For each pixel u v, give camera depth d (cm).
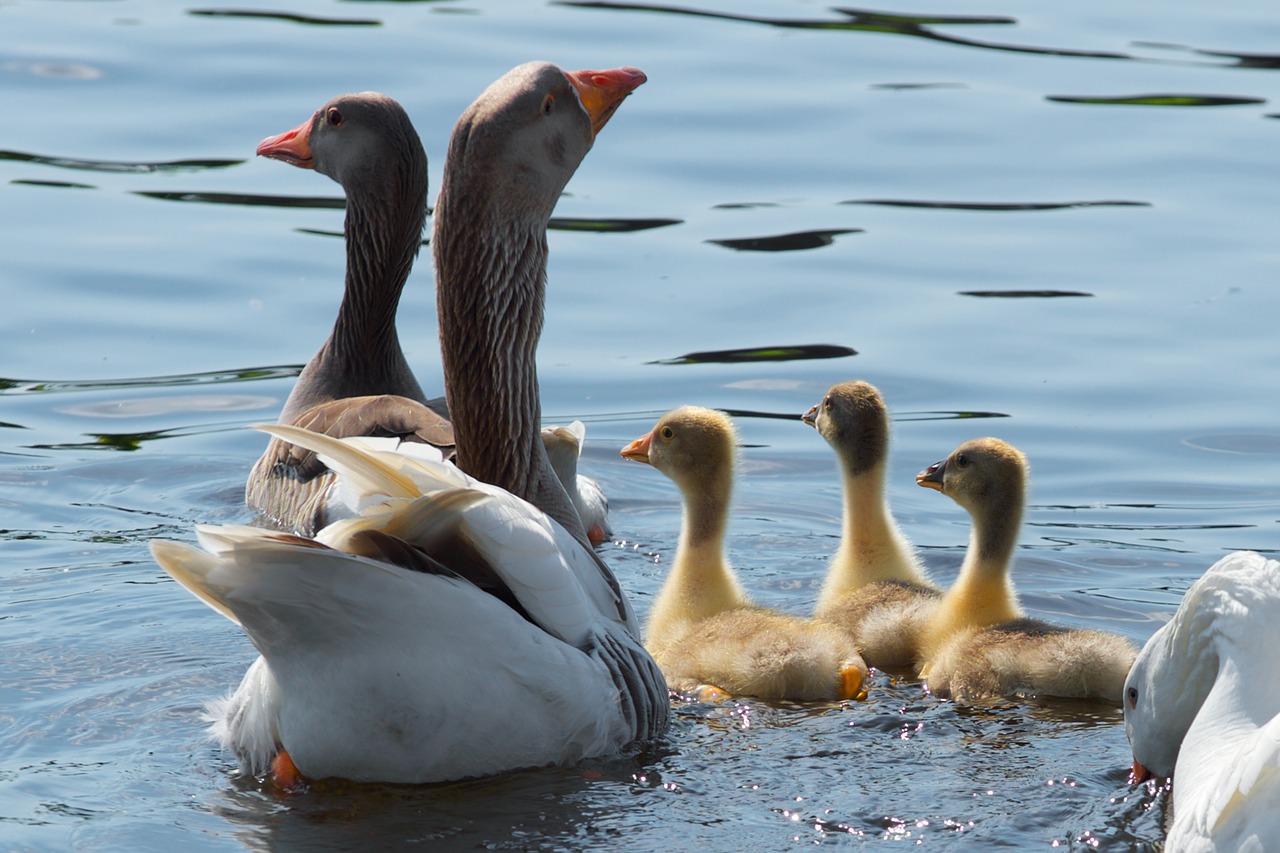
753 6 2875
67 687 1027
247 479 1454
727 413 1591
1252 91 2481
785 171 2191
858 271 1897
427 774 848
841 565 1281
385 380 1573
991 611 1148
